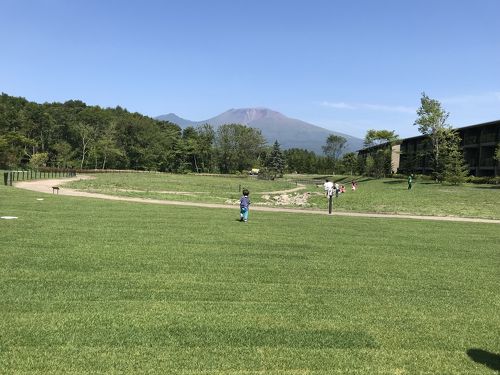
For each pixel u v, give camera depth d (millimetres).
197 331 5766
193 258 10094
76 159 106562
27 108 104500
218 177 101562
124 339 5414
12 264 8867
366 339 5750
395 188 55625
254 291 7680
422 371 4914
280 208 27375
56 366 4680
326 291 7879
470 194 44062
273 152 128625
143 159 116938
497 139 65875
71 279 7945
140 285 7730
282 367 4879
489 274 9695
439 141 68500
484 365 5113
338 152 176500
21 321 5852
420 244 13672
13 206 20016
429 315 6793
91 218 16609
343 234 15266
